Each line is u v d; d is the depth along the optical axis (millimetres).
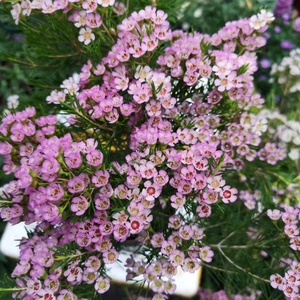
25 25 238
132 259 210
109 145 224
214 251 242
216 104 225
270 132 290
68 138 183
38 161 175
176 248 197
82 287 196
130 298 242
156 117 201
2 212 195
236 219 240
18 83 423
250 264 222
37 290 178
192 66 209
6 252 283
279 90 372
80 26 225
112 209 183
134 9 257
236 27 226
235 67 205
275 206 237
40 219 182
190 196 191
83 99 200
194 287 270
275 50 435
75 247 189
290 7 456
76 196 181
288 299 198
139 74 205
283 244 208
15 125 200
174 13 301
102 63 216
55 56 253
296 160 298
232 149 233
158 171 195
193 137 201
